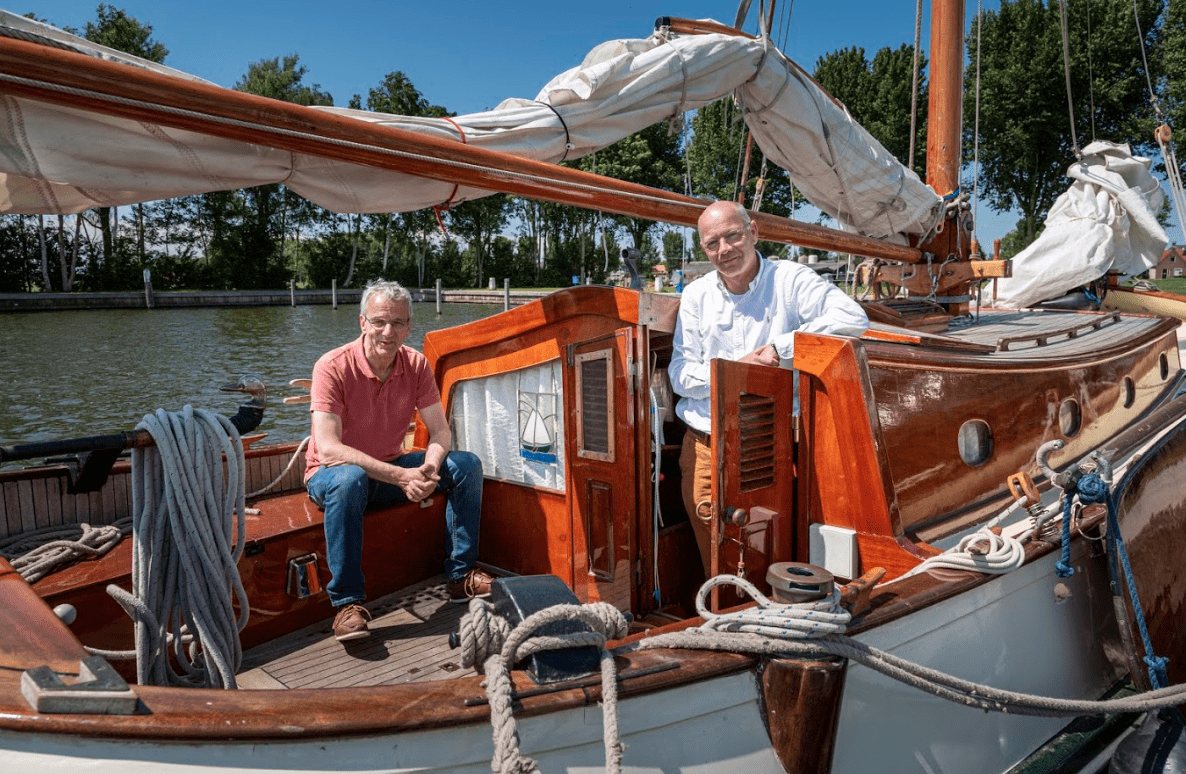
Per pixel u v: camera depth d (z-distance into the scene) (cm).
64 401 1488
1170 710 297
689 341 314
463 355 385
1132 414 502
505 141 324
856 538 275
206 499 240
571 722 175
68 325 2869
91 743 146
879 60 4322
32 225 4444
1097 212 764
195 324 3036
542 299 332
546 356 342
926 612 238
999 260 531
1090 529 303
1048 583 287
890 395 286
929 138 562
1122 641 291
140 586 235
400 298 321
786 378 279
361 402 335
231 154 259
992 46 4031
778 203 4031
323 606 336
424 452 366
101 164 240
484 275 6400
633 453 296
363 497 308
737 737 198
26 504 319
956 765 248
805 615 196
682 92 378
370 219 5891
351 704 160
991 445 339
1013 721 274
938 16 544
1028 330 515
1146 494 332
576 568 326
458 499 346
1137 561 310
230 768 152
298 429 1227
